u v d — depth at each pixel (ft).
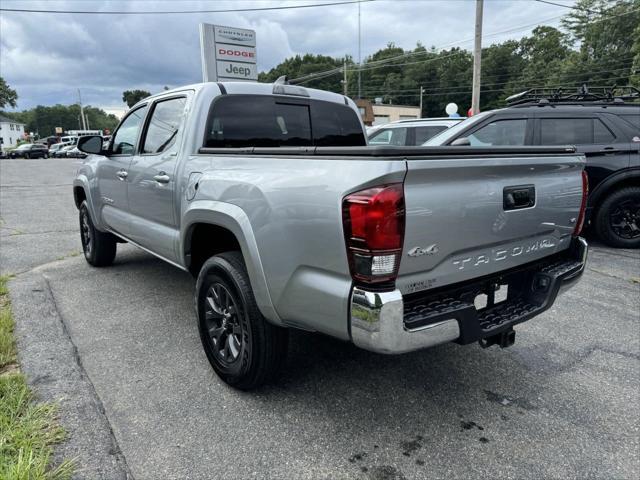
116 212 14.37
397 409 8.43
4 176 64.69
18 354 10.02
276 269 7.43
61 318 12.18
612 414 8.37
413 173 6.18
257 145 11.52
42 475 6.32
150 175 11.63
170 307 13.20
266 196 7.50
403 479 6.72
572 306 13.61
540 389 9.18
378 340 6.20
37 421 7.61
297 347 10.83
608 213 19.74
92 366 9.82
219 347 9.20
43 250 20.02
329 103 13.26
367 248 6.10
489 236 7.57
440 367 9.99
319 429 7.82
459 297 7.68
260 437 7.59
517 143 19.01
